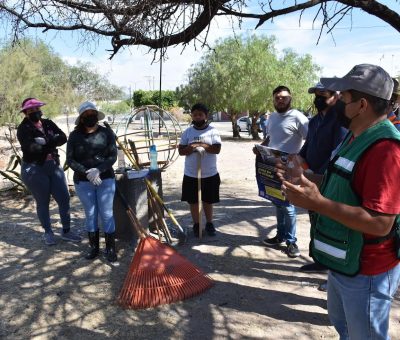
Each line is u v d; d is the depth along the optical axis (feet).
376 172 5.99
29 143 15.89
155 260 13.03
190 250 16.07
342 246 6.54
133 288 12.23
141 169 18.25
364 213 5.96
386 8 10.78
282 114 14.79
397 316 11.22
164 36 10.21
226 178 32.73
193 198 17.15
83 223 19.92
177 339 10.36
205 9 10.07
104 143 14.71
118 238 17.07
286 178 7.66
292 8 10.62
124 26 10.39
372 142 6.13
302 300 12.16
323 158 12.22
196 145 16.29
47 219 16.85
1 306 12.08
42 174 16.29
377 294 6.50
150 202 17.21
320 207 6.17
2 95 55.88
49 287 13.23
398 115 10.82
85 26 11.13
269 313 11.47
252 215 20.94
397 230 6.45
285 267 14.47
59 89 72.13
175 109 105.50
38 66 61.41
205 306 11.89
